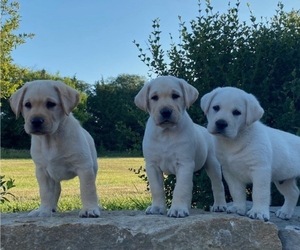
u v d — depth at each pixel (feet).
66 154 2.40
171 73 3.84
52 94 2.36
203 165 2.77
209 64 3.74
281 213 2.82
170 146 2.46
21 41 12.84
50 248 2.23
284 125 3.57
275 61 3.71
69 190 6.89
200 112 3.57
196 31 3.83
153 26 3.88
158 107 2.44
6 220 2.39
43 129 2.28
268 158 2.44
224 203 2.80
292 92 3.68
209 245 2.26
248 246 2.29
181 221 2.28
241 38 3.78
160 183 2.55
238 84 3.62
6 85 12.87
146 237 2.22
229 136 2.36
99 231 2.23
